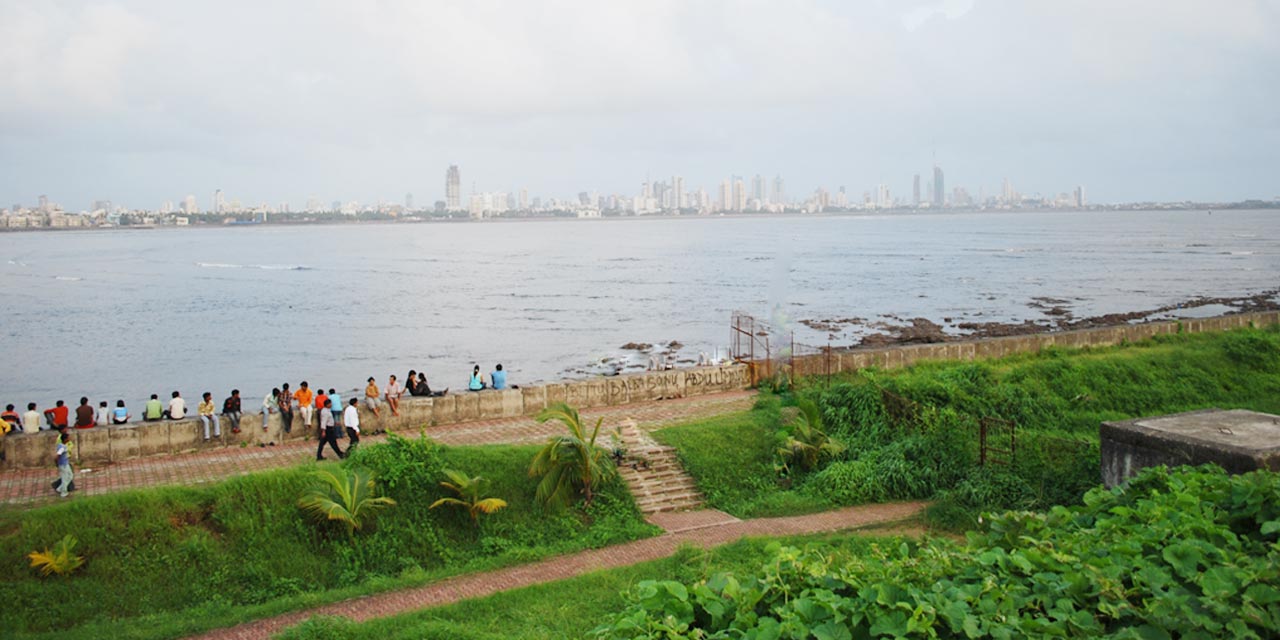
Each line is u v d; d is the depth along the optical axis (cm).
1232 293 8125
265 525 1911
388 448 2141
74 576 1741
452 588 1816
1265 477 1190
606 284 9950
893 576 973
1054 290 8656
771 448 2488
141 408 4369
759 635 862
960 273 10731
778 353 3566
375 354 5675
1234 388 3244
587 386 2952
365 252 17738
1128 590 935
